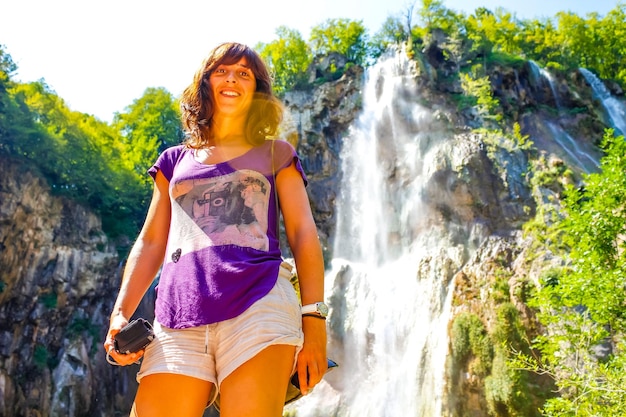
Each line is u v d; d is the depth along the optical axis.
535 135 47.97
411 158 45.28
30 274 41.19
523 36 64.81
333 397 36.28
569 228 15.00
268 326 2.09
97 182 48.56
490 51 54.44
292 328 2.16
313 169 49.69
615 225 14.02
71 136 48.88
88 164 48.84
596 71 64.69
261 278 2.22
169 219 2.67
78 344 40.44
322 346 2.22
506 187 40.25
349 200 47.03
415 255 40.56
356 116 50.91
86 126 54.69
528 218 38.56
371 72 52.78
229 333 2.11
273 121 2.66
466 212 40.41
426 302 36.34
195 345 2.13
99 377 40.28
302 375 2.17
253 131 2.58
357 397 35.72
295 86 54.94
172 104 63.75
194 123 2.65
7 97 45.50
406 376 33.72
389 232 43.31
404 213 43.12
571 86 54.47
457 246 38.53
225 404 2.01
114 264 46.44
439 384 31.25
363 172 47.50
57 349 40.50
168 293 2.27
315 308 2.26
